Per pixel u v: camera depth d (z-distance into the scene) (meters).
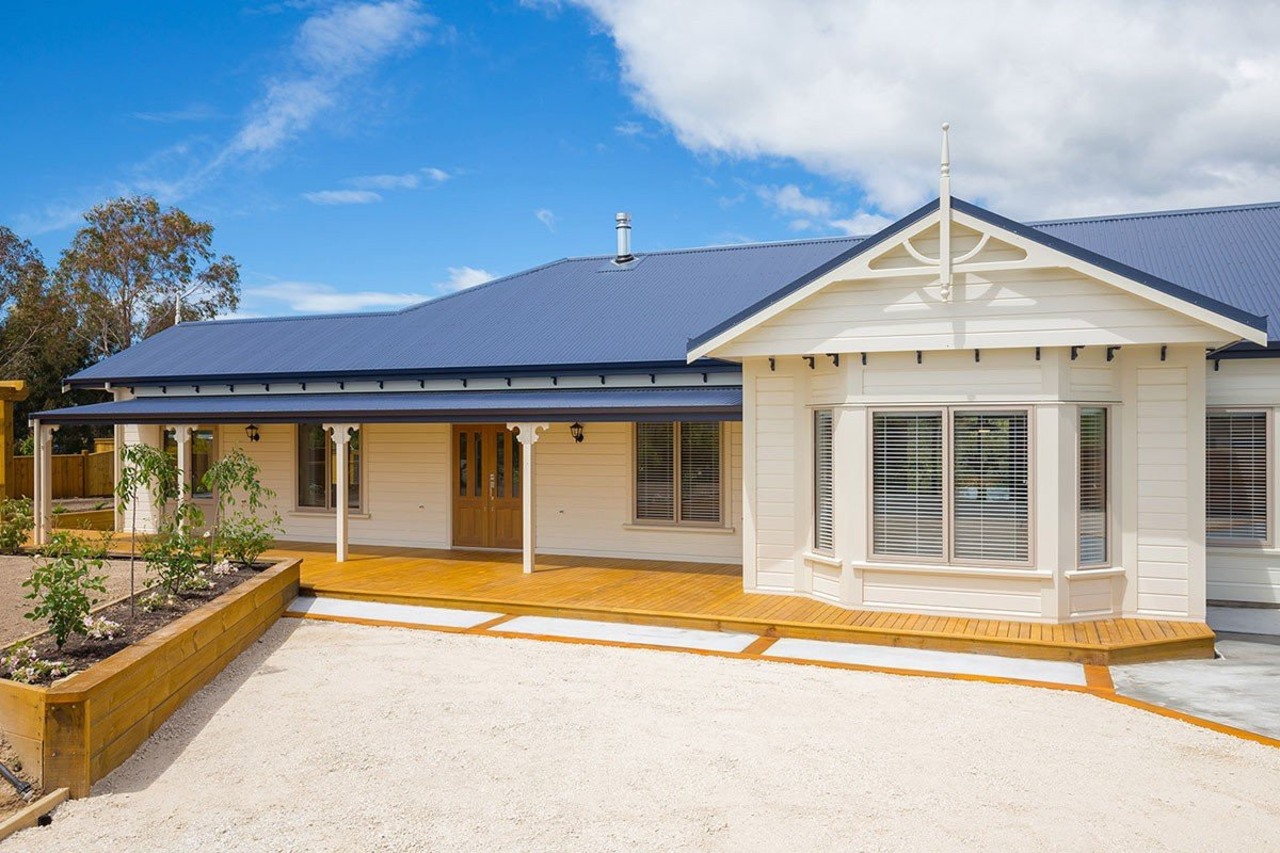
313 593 12.05
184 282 43.97
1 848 4.93
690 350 11.16
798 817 5.29
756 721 7.00
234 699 7.63
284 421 14.93
